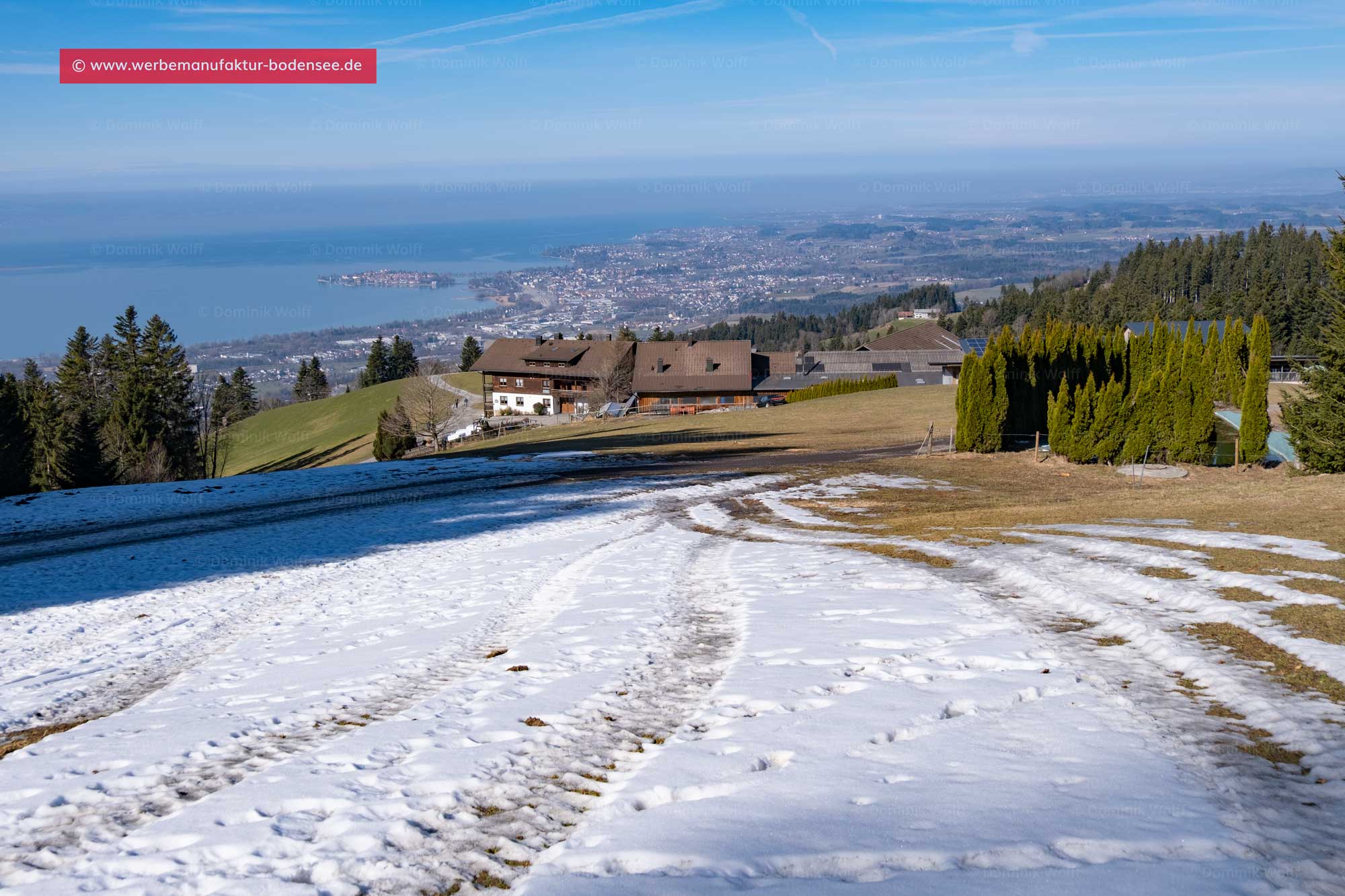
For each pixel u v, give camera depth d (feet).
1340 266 92.99
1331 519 45.80
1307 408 91.86
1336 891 13.07
